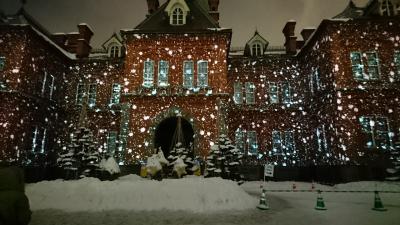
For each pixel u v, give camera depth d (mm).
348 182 20484
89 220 9789
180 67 25047
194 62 25141
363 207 12227
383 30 23906
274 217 10258
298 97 29984
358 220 9430
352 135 21656
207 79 24797
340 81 22812
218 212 11297
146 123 23688
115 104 30125
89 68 31344
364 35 23844
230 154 19438
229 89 30516
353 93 22500
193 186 13188
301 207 12508
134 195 12633
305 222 9312
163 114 23812
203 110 23781
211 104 23875
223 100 23859
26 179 23672
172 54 25422
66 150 28922
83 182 13680
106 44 32906
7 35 24219
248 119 29656
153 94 24125
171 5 26844
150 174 16781
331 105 23312
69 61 31141
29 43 24625
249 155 28609
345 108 22219
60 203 12281
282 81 30625
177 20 26828
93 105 30188
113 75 31062
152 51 25531
